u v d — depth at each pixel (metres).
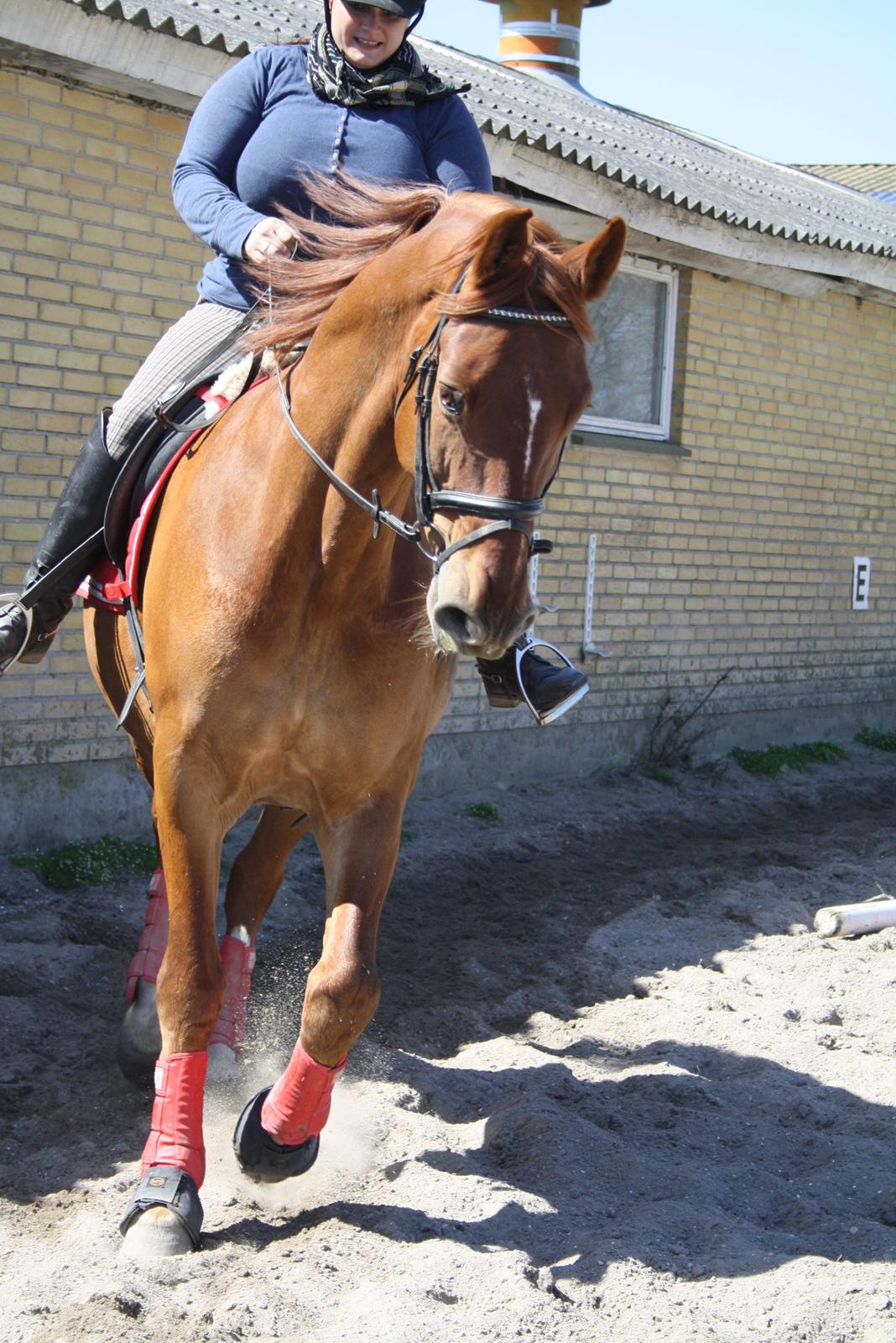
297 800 3.26
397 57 3.57
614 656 9.45
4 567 6.24
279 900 6.18
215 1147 3.65
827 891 6.97
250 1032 4.57
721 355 9.98
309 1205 3.37
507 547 2.46
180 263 6.75
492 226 2.48
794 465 10.75
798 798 9.59
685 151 11.50
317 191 3.23
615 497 9.30
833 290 10.76
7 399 6.17
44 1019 4.52
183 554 3.17
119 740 6.70
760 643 10.65
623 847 7.90
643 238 8.93
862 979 5.54
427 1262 3.00
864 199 14.77
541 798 8.66
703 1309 2.92
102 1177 3.45
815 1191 3.63
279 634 3.01
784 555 10.77
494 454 2.48
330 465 2.97
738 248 9.06
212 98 3.61
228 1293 2.89
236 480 3.14
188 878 3.07
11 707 6.27
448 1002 5.12
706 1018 4.98
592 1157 3.71
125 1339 2.65
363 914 3.12
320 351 3.05
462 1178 3.45
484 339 2.50
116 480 3.69
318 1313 2.82
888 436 11.67
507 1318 2.77
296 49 3.61
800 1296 2.94
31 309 6.21
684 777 9.66
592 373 9.21
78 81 6.23
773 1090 4.32
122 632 3.81
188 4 6.69
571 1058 4.64
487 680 3.77
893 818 9.34
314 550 3.00
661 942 5.93
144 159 6.54
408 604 3.12
